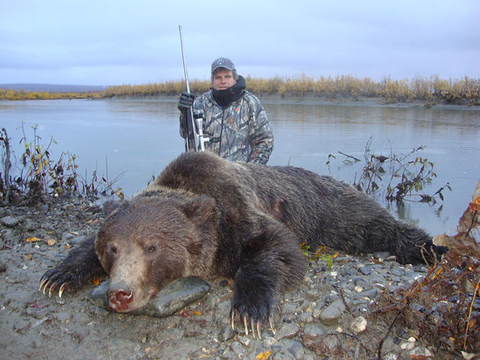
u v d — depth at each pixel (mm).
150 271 1712
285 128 6891
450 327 1515
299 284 1932
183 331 1667
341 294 1733
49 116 10102
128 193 3893
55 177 3857
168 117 9469
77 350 1574
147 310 1730
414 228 2689
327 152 5117
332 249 2646
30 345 1600
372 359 1484
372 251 2695
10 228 2742
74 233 2697
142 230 1716
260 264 1846
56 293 1968
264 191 2369
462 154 4945
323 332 1633
